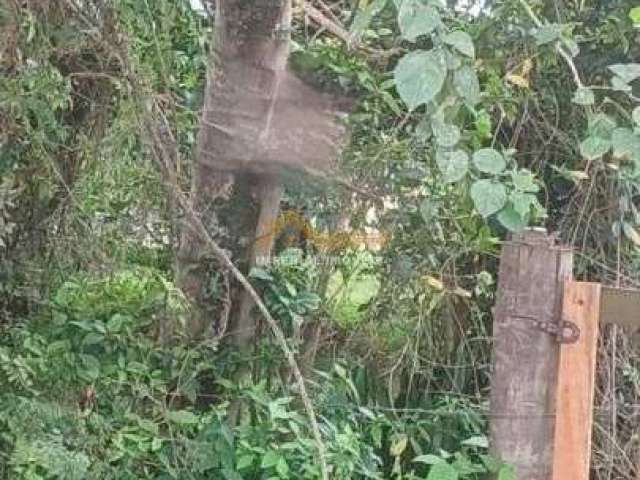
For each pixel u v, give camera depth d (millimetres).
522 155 3660
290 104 3207
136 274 3559
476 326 3697
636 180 3246
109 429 3049
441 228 3455
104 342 3221
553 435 2457
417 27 1914
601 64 3496
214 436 3082
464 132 2875
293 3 3334
